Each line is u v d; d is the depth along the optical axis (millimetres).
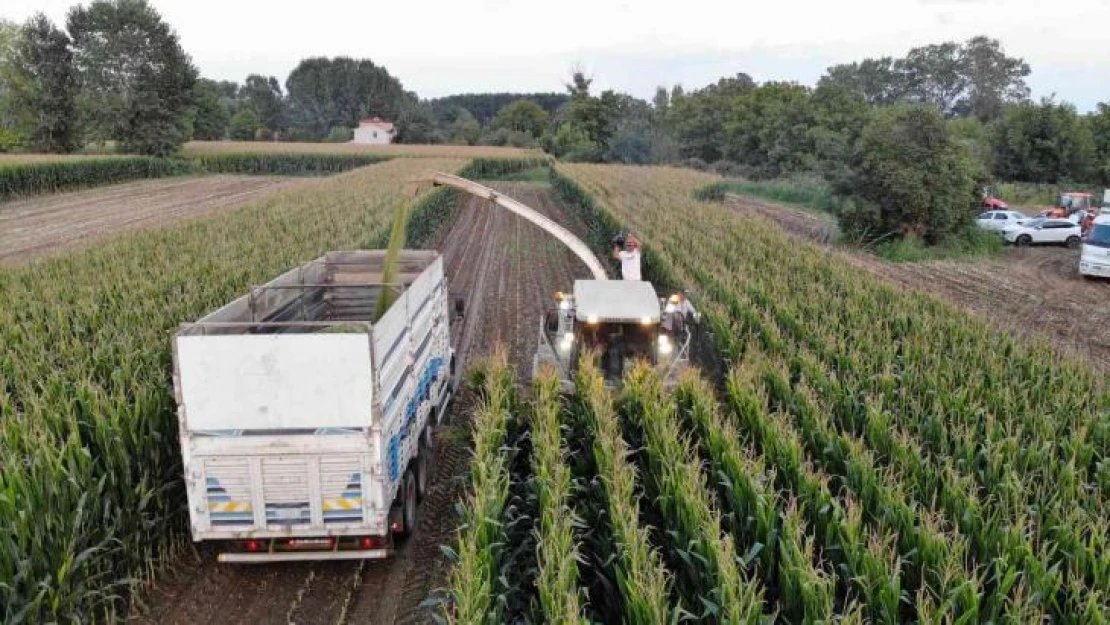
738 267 20766
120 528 7906
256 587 8367
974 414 10023
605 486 8094
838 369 12461
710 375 14383
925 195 31156
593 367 10938
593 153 89562
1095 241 26656
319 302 12570
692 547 7039
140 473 8422
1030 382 11508
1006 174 61062
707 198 47594
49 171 51250
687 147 89188
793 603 6492
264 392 7539
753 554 6832
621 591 6609
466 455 11516
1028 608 6242
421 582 8438
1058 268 30188
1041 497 7719
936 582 6586
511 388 10914
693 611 6914
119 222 36938
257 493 7723
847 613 5801
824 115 68812
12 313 12617
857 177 32625
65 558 7062
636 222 28172
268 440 7633
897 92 154625
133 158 64062
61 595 7062
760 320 14836
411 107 156750
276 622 7766
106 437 8023
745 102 83250
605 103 92938
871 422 9625
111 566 7844
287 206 31125
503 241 32531
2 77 70375
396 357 8562
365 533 7891
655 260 20828
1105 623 5754
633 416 10250
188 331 7785
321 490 7762
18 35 72562
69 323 12367
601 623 6984
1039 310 22109
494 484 7750
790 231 38031
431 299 10961
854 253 32344
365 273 13141
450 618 6086
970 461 8805
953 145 31828
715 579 6574
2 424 8219
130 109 69000
